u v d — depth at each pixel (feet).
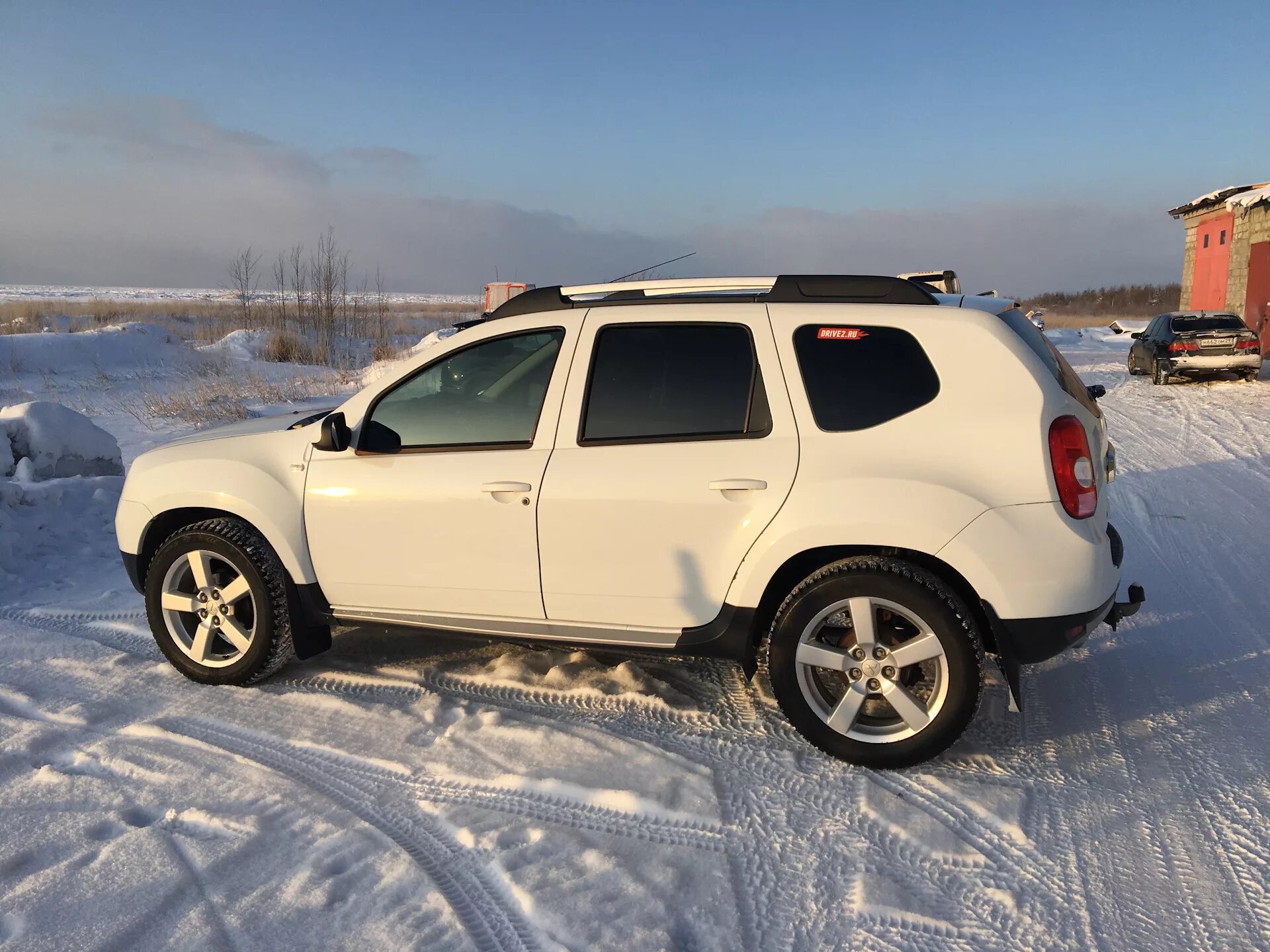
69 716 13.43
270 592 13.93
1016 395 11.16
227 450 14.44
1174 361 55.57
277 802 11.10
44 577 20.40
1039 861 9.85
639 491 11.95
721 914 9.04
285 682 14.65
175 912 9.04
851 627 11.73
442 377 13.29
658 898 9.24
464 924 8.88
